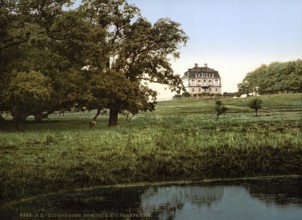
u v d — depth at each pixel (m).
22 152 22.69
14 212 12.82
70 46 47.06
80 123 53.72
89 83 45.62
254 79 135.38
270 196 14.73
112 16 48.78
